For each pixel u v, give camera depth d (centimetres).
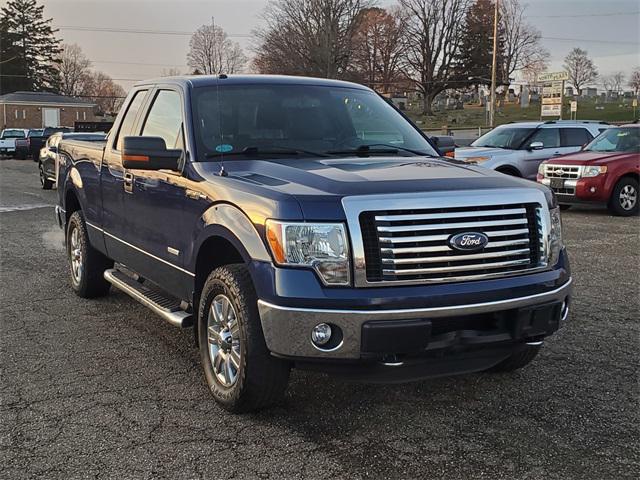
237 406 398
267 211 362
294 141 483
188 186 443
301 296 347
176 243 460
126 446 369
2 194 1703
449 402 429
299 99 521
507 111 7719
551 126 1534
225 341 406
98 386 454
